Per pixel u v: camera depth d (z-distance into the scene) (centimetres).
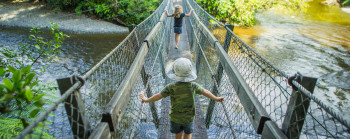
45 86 272
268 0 1920
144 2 1475
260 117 156
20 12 1611
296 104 138
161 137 294
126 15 1487
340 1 2359
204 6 1288
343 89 667
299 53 970
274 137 140
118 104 167
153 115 432
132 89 219
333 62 884
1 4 1753
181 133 229
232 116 410
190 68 207
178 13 578
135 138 362
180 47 629
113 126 153
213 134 393
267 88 588
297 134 143
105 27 1411
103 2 1588
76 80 129
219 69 346
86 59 877
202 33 513
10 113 192
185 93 210
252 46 1039
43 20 1484
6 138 185
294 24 1540
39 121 90
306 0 2331
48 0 1659
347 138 440
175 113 216
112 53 202
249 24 1395
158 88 605
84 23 1455
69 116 124
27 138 101
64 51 937
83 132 135
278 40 1147
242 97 200
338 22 1667
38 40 351
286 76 146
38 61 743
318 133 451
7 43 1041
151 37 377
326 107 107
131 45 309
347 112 550
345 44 1120
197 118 332
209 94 219
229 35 350
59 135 324
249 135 353
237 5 1323
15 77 117
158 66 758
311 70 800
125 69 259
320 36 1259
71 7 1695
